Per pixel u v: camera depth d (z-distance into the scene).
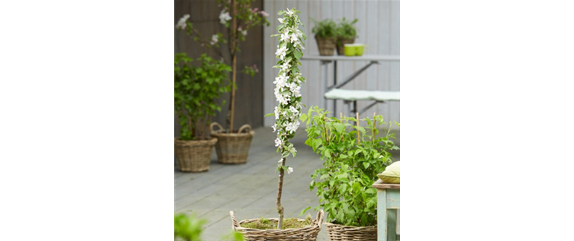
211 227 4.67
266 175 6.52
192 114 6.71
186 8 7.32
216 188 5.95
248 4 7.23
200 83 6.59
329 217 3.81
